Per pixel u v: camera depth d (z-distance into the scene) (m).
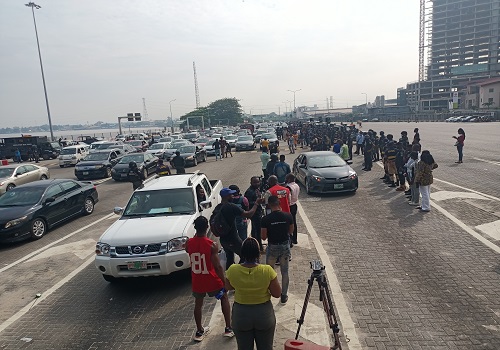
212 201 9.30
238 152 35.34
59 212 11.66
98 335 5.50
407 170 11.48
